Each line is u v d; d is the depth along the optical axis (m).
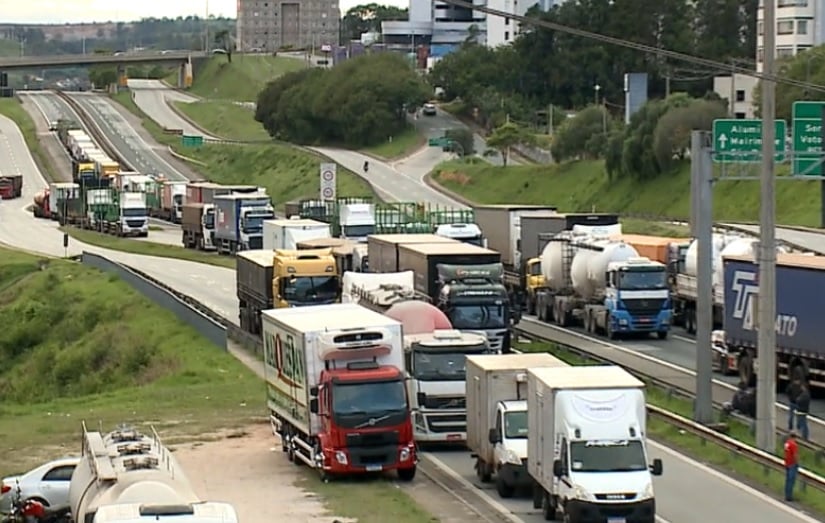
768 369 95.56
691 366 139.75
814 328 117.69
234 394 137.12
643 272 159.12
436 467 100.00
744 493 88.56
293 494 90.94
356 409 94.62
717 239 161.00
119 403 141.75
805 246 174.88
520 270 192.88
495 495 89.81
